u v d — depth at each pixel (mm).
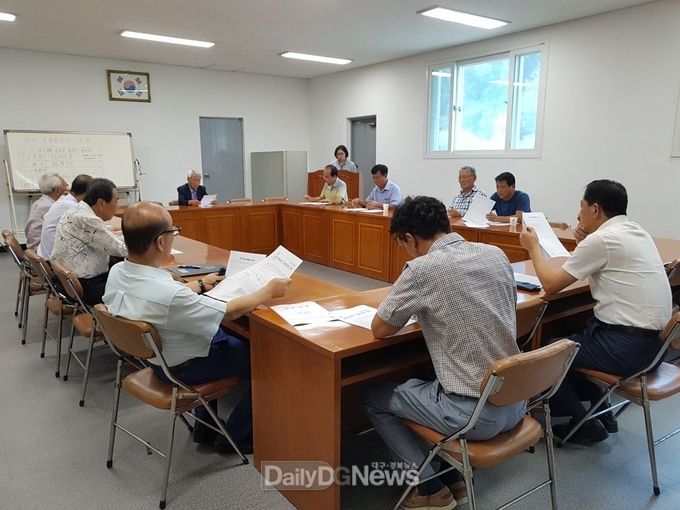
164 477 1771
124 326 1633
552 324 2584
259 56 6984
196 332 1679
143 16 4992
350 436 2201
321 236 5766
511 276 1494
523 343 1991
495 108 6133
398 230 1548
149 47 6391
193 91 7930
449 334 1412
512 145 5988
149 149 7668
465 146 6609
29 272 3279
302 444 1671
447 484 1782
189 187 6309
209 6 4672
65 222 2760
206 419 2129
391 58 7160
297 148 9188
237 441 2096
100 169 7098
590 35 5020
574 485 1864
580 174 5305
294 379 1653
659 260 1903
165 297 1627
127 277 1697
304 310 1828
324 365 1506
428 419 1470
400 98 7289
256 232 6273
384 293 2105
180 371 1822
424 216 1492
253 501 1796
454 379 1416
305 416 1633
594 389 2225
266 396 1823
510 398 1347
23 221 6781
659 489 1826
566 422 2291
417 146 7148
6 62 6414
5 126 6527
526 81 5766
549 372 1412
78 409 2473
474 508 1420
